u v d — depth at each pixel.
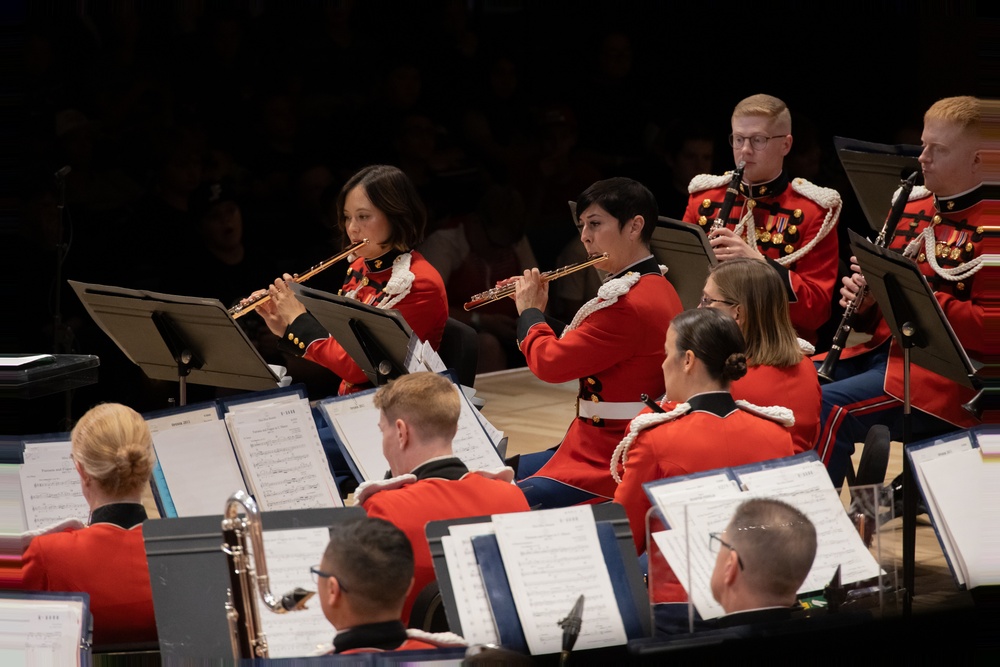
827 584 9.29
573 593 9.07
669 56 26.14
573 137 25.61
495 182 24.83
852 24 26.75
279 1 22.12
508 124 24.94
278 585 9.00
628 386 13.32
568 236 25.56
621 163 26.22
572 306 25.31
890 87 27.11
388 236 15.31
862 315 15.91
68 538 9.47
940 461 10.13
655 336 13.17
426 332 15.25
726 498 9.22
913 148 15.96
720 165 27.03
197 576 9.16
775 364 11.70
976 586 10.09
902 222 15.59
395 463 10.41
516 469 14.26
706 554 8.95
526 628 8.90
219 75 21.66
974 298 14.45
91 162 20.66
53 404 19.61
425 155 24.14
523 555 9.12
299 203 22.77
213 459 11.62
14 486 11.05
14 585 9.34
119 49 20.70
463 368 15.22
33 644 8.84
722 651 8.93
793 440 11.66
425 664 8.12
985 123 14.38
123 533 9.59
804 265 16.58
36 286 20.36
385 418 10.34
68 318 20.47
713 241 15.72
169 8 21.03
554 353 13.29
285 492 11.67
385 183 15.13
